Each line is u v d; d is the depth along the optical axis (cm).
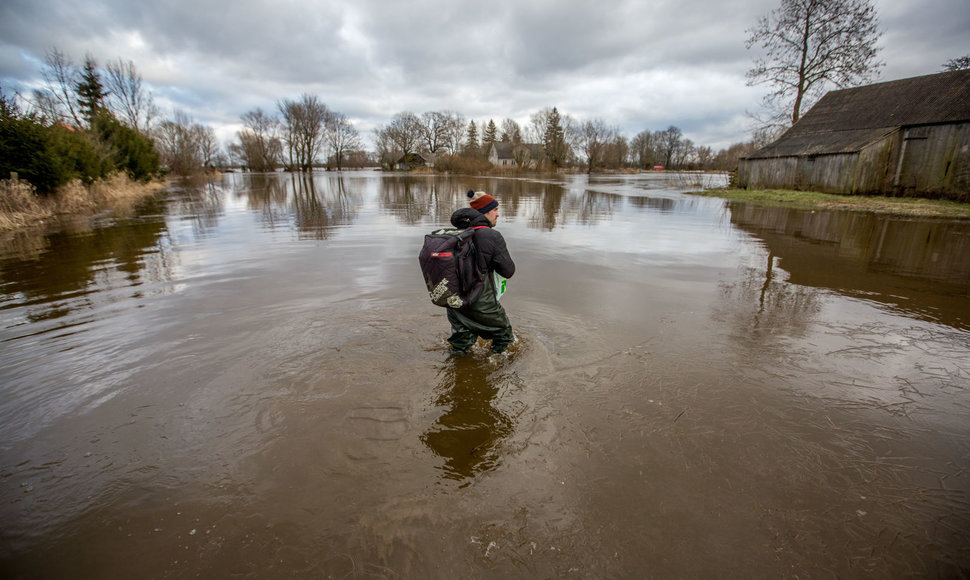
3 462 233
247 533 190
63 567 175
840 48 2334
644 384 313
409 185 3344
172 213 1431
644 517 199
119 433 257
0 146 1205
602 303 491
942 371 338
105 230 1048
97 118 2430
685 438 254
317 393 297
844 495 213
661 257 741
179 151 4744
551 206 1681
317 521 195
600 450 243
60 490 214
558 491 213
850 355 364
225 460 234
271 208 1605
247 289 537
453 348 355
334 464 231
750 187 2397
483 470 227
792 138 2245
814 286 567
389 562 175
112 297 508
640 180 4397
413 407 282
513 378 319
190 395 295
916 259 730
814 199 1753
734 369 338
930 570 174
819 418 275
